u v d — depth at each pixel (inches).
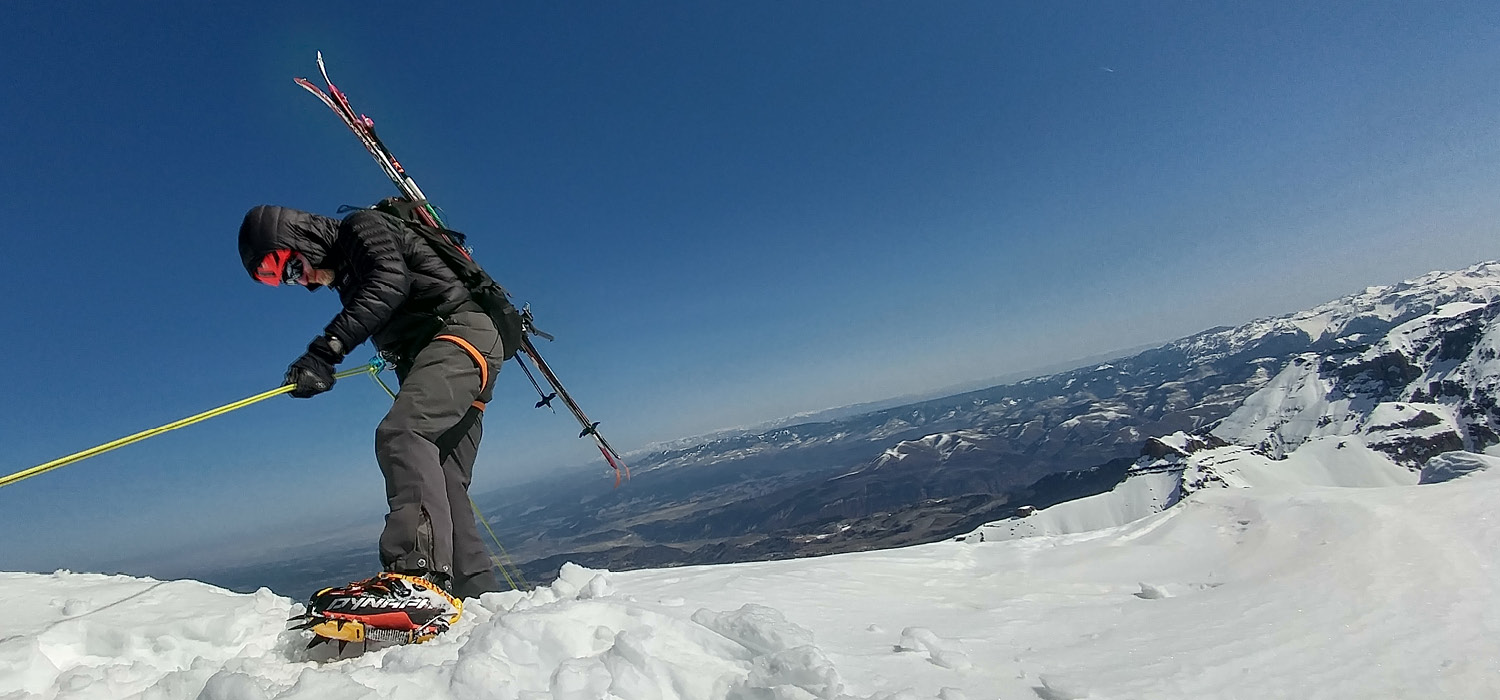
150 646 111.0
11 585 145.3
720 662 90.4
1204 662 98.4
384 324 138.8
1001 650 106.1
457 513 152.9
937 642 104.6
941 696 82.7
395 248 134.3
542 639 85.4
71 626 108.9
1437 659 95.8
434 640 100.3
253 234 133.9
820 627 118.8
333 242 138.5
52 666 98.3
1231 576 152.5
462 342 134.8
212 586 152.5
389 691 73.6
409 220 142.3
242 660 96.8
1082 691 86.1
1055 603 141.9
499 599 131.2
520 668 81.3
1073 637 113.6
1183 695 87.6
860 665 94.8
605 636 90.0
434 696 75.0
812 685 80.0
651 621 94.7
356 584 106.0
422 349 138.0
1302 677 92.4
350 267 137.9
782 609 129.3
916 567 180.7
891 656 99.6
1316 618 113.8
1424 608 113.3
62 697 86.1
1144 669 95.3
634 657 82.3
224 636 117.9
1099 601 143.0
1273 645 103.5
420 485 120.5
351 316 126.6
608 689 77.2
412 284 138.4
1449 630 104.0
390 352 144.5
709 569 179.3
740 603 132.1
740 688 82.7
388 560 115.4
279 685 85.0
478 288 144.8
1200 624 117.0
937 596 150.8
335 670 85.6
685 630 94.7
